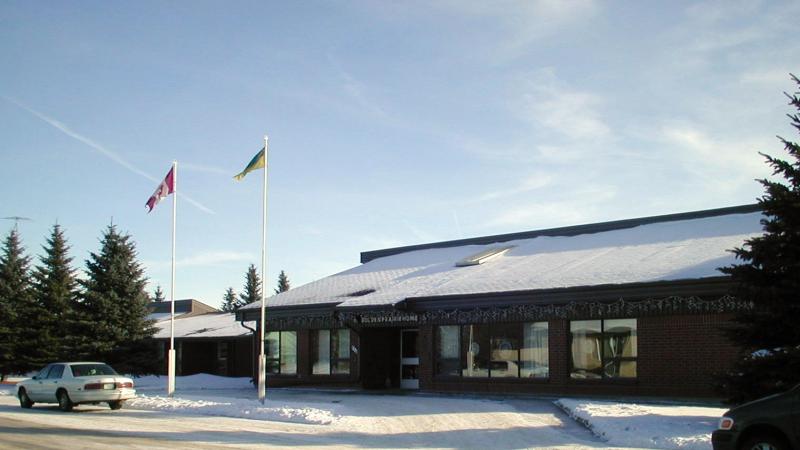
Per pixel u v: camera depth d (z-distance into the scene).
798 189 15.09
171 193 27.53
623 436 14.73
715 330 20.69
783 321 14.64
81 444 14.79
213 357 49.50
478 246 35.62
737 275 15.44
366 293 30.58
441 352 27.48
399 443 15.08
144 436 16.19
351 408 21.34
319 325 32.91
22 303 47.59
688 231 26.70
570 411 18.75
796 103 15.24
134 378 41.72
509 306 25.33
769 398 11.23
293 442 15.12
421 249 39.09
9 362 45.62
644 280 21.30
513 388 25.09
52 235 46.97
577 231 32.62
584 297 22.48
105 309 41.12
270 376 34.78
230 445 14.57
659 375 21.69
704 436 13.88
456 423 17.81
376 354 30.77
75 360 40.25
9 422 19.53
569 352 23.86
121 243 42.50
